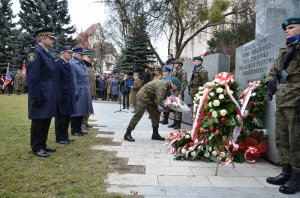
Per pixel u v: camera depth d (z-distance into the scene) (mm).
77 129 8039
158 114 7688
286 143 4629
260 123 5980
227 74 5422
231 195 4141
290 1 6941
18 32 33812
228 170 5312
